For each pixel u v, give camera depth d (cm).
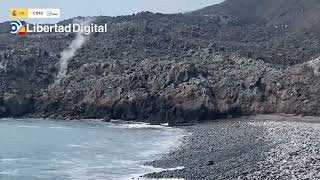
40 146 11262
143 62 18225
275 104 15650
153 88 16488
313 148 8906
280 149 9219
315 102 15450
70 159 9625
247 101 15800
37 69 19062
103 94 16775
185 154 9619
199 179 7344
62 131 13838
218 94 15975
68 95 17400
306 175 6906
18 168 8862
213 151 9744
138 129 14238
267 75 16588
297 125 13212
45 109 17362
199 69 17125
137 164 8938
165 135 12794
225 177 7275
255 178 6969
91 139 12275
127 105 16325
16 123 15638
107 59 19350
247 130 12700
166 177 7594
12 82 18100
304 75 16362
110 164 9038
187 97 15812
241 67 17800
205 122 15350
